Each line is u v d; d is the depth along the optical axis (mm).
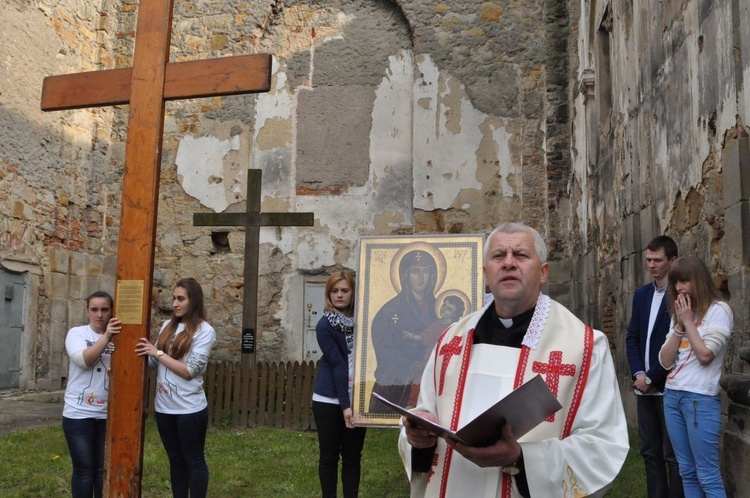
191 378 3902
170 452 3953
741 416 3789
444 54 11867
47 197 11156
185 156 12359
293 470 5852
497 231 2227
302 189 12062
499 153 11578
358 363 4445
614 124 8383
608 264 8727
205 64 3812
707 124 4953
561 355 2068
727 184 4453
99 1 12641
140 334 3555
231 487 5277
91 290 12039
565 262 11172
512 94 11680
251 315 8625
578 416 2025
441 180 11617
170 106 12492
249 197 8828
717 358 3586
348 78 12242
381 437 7332
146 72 3857
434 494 2070
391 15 12305
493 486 1987
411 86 12070
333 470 4246
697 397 3586
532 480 1871
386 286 4664
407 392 4309
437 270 4664
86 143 12203
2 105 10164
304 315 11773
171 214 12258
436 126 11750
